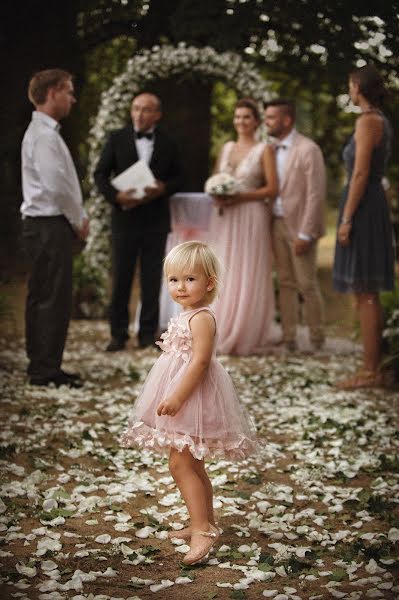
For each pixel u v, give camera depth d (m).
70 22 9.67
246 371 8.20
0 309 9.73
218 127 14.27
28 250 7.22
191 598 3.51
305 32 8.73
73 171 7.20
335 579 3.67
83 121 12.54
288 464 5.42
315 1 8.38
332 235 23.12
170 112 11.27
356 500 4.65
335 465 5.31
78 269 11.30
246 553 3.95
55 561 3.84
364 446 5.78
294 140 8.96
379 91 7.15
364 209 7.20
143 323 9.25
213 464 5.32
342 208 7.41
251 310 8.97
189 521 4.38
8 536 4.07
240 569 3.79
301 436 6.01
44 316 7.27
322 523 4.36
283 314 9.27
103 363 8.40
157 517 4.41
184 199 9.21
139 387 7.43
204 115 11.37
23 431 5.98
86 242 11.84
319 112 14.55
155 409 3.94
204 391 3.89
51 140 7.04
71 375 7.54
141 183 8.75
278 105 8.87
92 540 4.12
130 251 8.98
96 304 11.33
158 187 8.78
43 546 3.96
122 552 3.94
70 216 7.16
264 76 13.56
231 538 4.19
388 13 7.78
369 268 7.21
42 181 7.00
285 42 9.97
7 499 4.60
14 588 3.52
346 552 3.97
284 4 8.79
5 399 6.84
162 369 3.98
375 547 3.99
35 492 4.70
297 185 8.91
